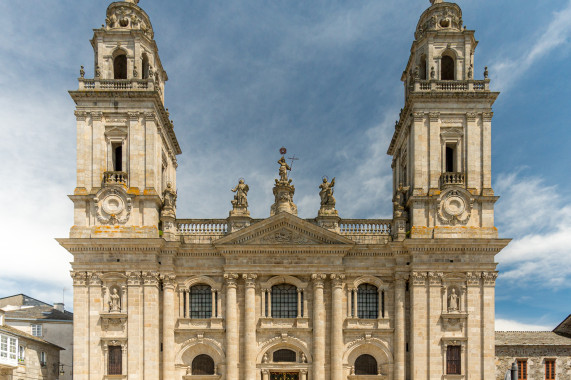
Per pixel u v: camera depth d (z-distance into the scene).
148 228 55.28
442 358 53.41
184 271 56.44
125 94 56.59
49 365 67.19
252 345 54.84
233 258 56.28
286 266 56.19
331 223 57.78
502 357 60.81
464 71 58.50
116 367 53.28
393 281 56.53
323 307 55.78
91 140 56.75
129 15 59.56
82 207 55.78
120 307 54.22
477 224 56.00
